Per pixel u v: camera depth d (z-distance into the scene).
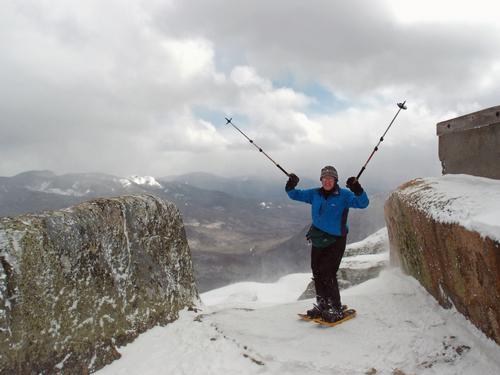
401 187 6.49
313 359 4.11
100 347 3.95
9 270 3.38
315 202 5.02
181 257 5.62
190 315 5.08
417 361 3.98
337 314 4.88
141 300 4.64
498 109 5.09
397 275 6.59
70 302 3.83
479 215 3.75
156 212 5.29
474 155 5.60
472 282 3.92
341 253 4.98
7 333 3.25
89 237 4.22
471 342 4.05
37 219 3.80
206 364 3.93
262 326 4.93
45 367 3.46
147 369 3.86
